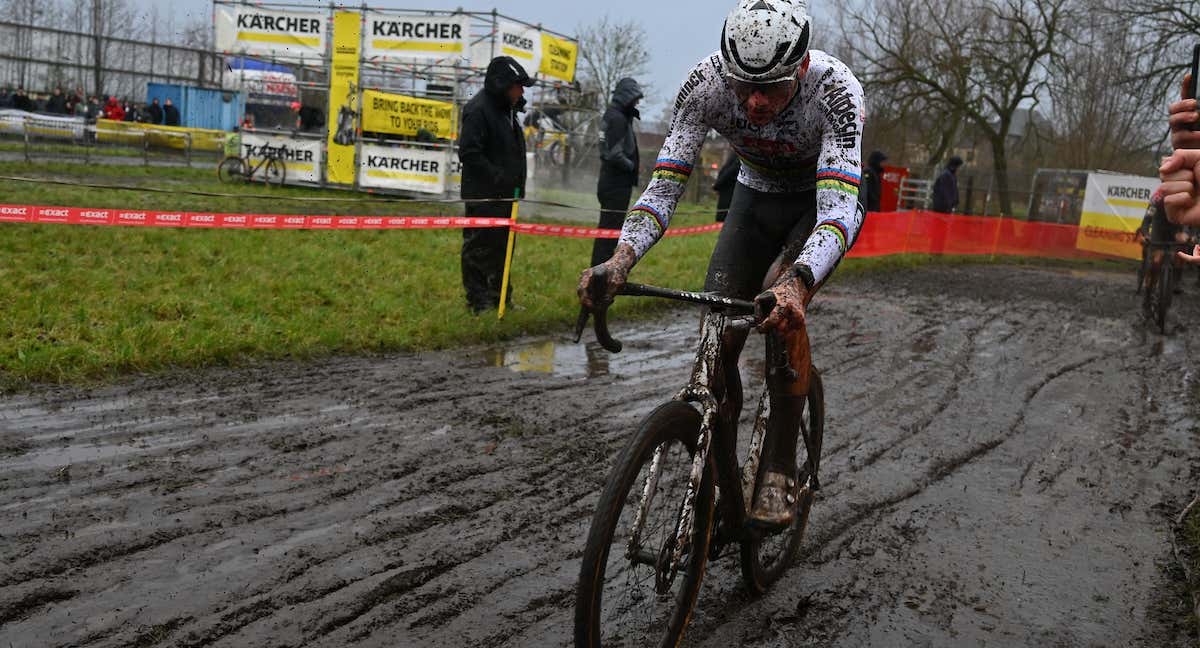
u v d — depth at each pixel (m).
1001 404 5.39
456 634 2.45
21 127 18.59
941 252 15.23
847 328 7.72
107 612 2.41
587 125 19.98
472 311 6.37
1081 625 2.75
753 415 4.84
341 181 14.73
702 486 2.40
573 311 6.92
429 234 9.77
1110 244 16.64
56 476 3.24
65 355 4.44
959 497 3.81
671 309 7.84
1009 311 9.33
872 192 13.16
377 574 2.73
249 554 2.79
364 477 3.48
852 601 2.83
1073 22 24.70
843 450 4.33
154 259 6.77
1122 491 3.96
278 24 14.66
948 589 2.95
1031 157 28.33
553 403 4.68
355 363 5.15
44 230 7.32
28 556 2.66
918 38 26.25
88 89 29.34
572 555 2.98
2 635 2.26
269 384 4.59
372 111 14.47
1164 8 21.67
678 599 2.40
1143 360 7.02
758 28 2.21
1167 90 22.39
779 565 2.93
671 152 2.64
